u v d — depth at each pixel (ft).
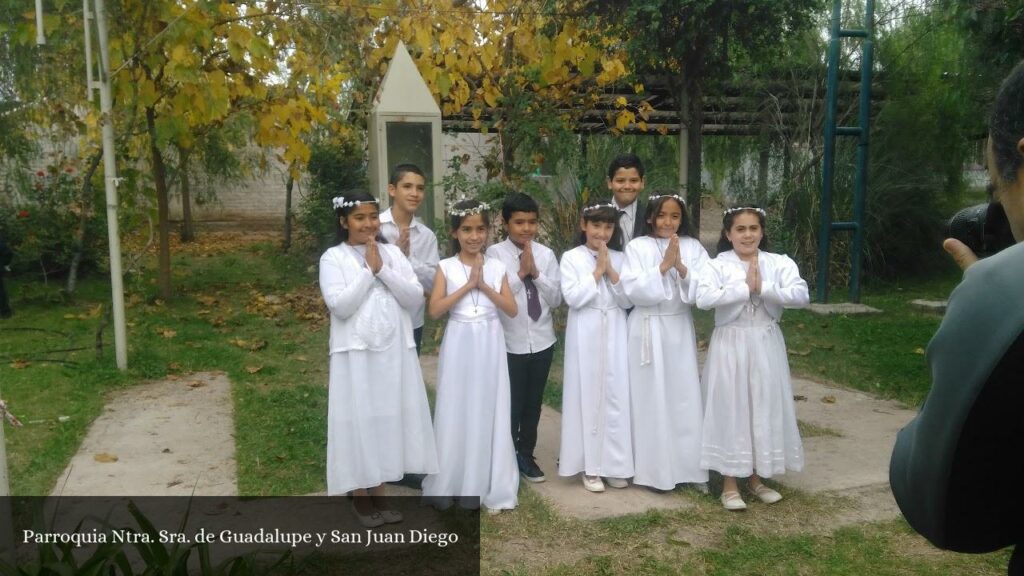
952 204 41.04
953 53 38.24
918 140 39.24
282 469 15.60
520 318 14.99
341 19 29.22
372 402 13.00
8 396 20.06
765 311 14.33
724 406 14.12
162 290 34.78
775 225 37.40
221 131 39.24
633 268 14.99
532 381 15.25
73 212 38.34
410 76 23.67
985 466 3.78
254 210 75.61
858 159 32.58
